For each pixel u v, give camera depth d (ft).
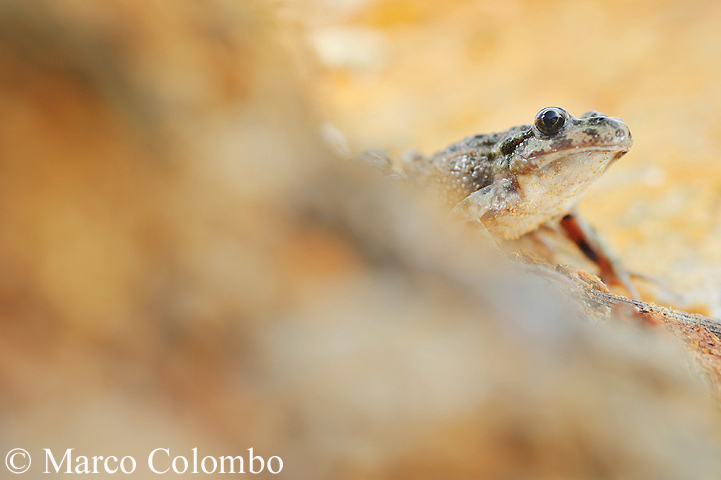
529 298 0.63
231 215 0.48
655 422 0.55
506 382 0.50
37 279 0.39
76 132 0.41
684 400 0.62
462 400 0.48
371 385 0.47
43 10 0.41
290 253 0.49
